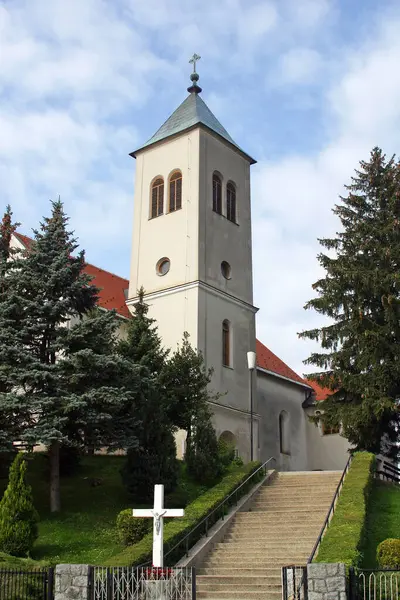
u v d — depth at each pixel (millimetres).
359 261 32812
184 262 37219
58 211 27062
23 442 24000
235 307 38500
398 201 33562
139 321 29922
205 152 39438
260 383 43031
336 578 14273
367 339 30734
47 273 25500
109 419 23703
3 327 24406
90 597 15273
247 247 40688
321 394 48125
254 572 19266
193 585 15711
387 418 31359
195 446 27375
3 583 15789
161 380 28625
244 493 25312
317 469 45594
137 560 18516
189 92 43156
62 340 24422
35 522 20422
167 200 39406
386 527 21406
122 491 25906
